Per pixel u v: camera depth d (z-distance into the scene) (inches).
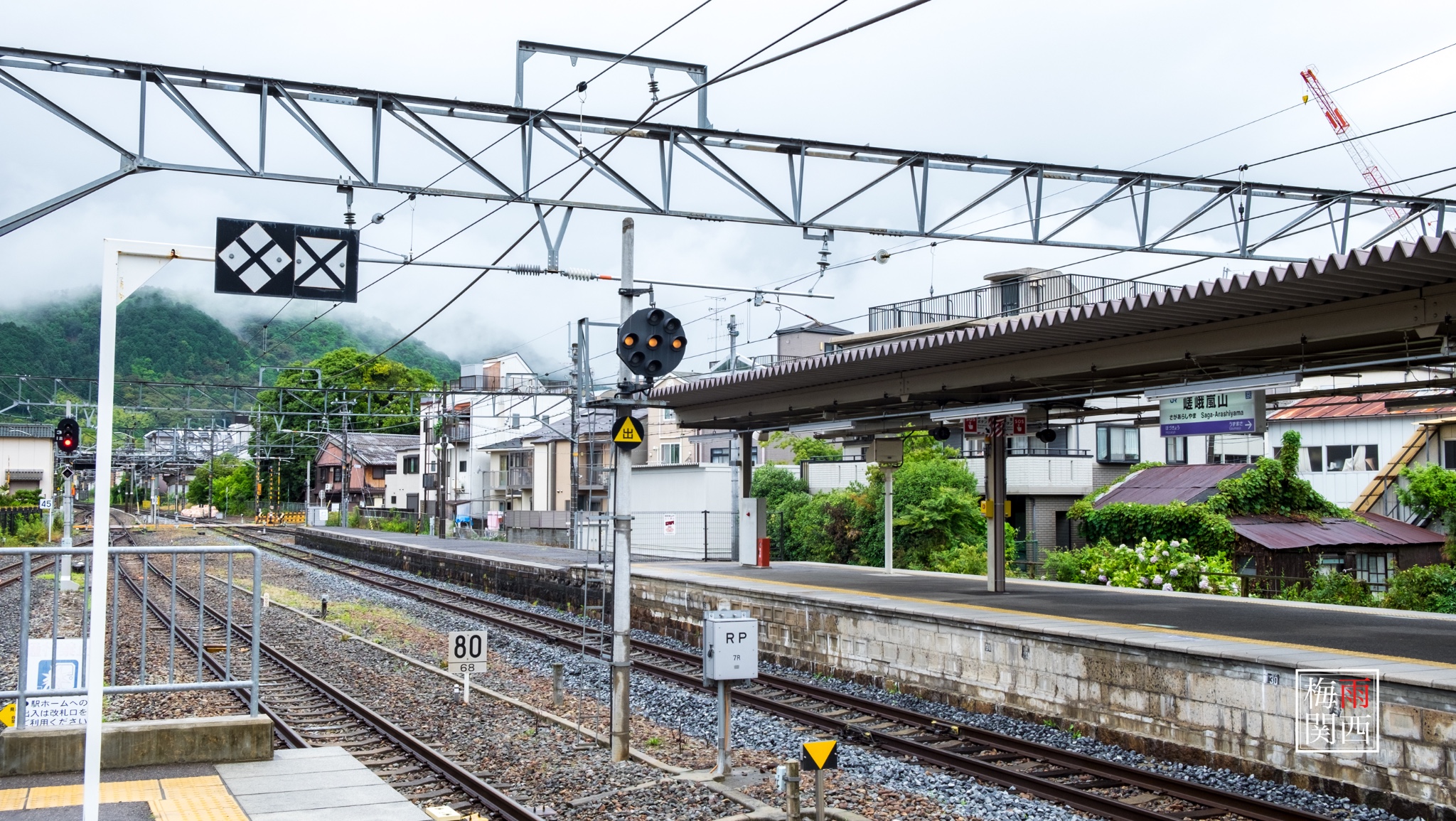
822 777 328.2
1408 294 417.4
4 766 301.6
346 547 1851.6
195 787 298.0
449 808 329.7
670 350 436.1
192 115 455.2
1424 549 968.9
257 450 2824.8
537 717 499.8
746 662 392.5
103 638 222.5
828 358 671.8
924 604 617.9
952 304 1414.9
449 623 896.3
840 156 541.0
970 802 366.3
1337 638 468.4
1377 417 1097.4
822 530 1242.0
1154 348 525.0
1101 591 722.8
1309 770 386.6
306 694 548.4
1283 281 402.3
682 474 1254.9
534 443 2137.1
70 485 1062.4
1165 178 582.6
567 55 505.0
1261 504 1025.5
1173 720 436.5
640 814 346.3
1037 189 563.8
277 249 323.9
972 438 737.6
